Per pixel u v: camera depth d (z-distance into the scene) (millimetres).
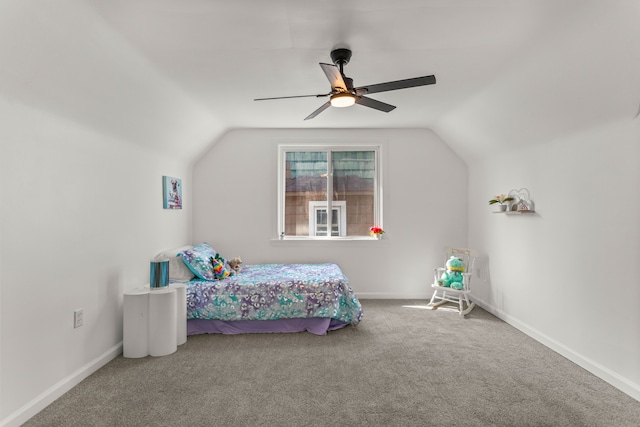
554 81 2619
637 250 2295
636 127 2305
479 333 3518
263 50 2557
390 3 1993
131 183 3266
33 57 1896
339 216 5035
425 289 4961
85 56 2180
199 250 3953
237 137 4910
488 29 2268
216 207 4902
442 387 2414
